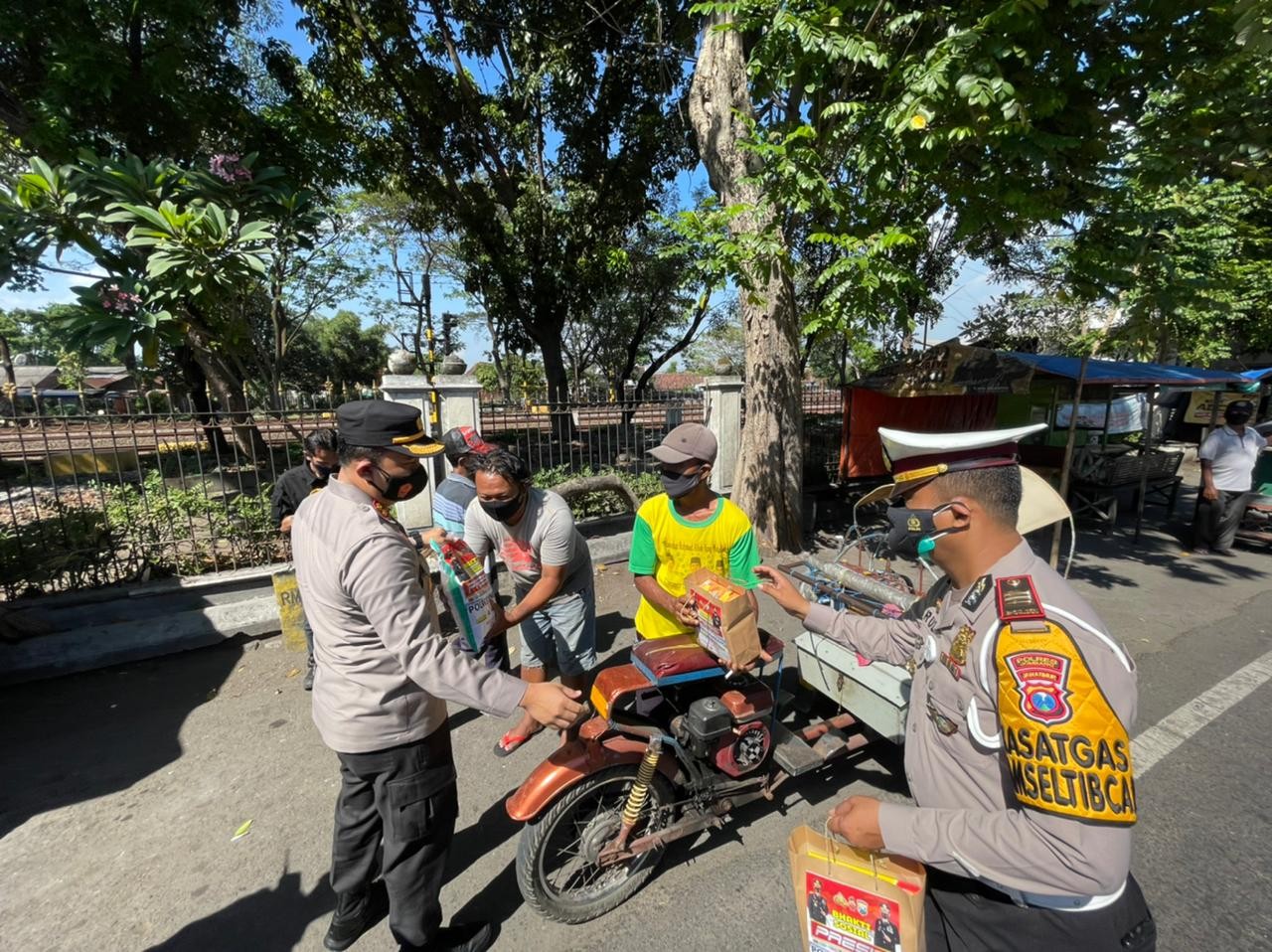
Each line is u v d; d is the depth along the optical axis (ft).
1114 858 3.14
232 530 16.48
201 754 10.90
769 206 16.33
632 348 61.21
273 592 16.19
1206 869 8.08
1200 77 14.65
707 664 7.29
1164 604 17.22
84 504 16.28
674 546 8.43
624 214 43.65
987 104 12.69
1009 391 19.90
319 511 5.96
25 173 15.37
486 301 48.06
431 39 38.14
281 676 13.67
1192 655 14.16
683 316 63.41
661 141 39.65
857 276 14.58
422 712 6.08
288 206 18.65
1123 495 30.66
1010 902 3.93
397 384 17.56
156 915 7.68
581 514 21.27
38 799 9.80
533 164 44.24
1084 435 29.91
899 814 3.98
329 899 7.90
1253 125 14.48
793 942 7.06
